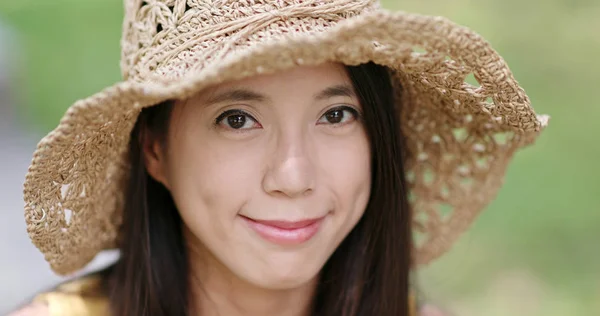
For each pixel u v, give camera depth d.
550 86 2.08
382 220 0.78
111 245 0.80
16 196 1.79
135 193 0.77
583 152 1.88
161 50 0.68
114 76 2.32
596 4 2.32
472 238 1.68
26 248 1.55
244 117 0.68
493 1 2.38
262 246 0.70
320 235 0.71
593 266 1.60
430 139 0.80
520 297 1.51
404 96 0.77
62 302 0.77
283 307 0.78
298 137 0.68
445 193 0.82
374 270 0.80
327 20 0.67
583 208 1.73
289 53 0.60
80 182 0.72
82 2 2.64
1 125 2.24
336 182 0.71
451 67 0.67
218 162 0.69
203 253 0.76
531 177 1.82
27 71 2.42
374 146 0.74
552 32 2.25
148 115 0.74
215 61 0.65
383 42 0.62
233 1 0.66
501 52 2.20
